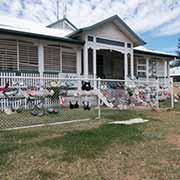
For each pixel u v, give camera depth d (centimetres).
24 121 810
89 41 1534
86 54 1516
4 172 368
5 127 722
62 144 513
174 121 833
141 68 2056
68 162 411
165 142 540
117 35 1692
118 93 1297
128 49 1761
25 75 1315
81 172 371
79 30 1455
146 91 1392
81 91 1175
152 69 2128
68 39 1432
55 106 1059
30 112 939
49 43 1430
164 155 450
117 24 1666
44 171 373
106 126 712
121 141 542
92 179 346
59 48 1498
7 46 1305
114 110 1143
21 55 1353
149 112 1112
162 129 685
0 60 1284
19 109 938
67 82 1246
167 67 2230
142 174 364
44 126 739
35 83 1081
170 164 404
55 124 775
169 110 1195
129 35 1734
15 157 434
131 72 1772
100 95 1115
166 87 1758
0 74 1227
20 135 603
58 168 386
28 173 365
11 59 1319
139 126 727
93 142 529
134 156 444
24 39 1328
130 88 1323
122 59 2020
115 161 418
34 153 456
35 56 1402
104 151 470
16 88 929
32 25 1805
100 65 1927
